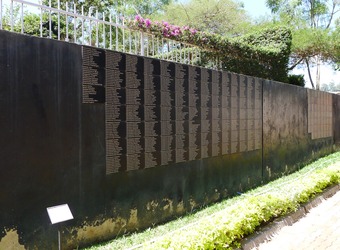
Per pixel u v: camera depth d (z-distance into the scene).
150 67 4.46
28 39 3.17
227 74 6.13
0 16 3.16
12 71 3.04
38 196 3.22
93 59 3.74
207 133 5.57
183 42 6.21
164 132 4.69
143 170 4.38
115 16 5.46
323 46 14.98
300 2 22.03
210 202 5.67
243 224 3.88
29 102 3.17
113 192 3.97
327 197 6.16
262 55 9.12
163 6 23.17
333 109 12.57
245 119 6.71
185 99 5.08
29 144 3.16
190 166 5.21
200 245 3.10
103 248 3.60
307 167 9.41
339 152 12.63
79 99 3.60
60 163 3.42
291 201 5.01
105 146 3.87
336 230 4.40
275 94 8.02
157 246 3.08
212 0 20.84
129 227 4.17
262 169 7.37
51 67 3.35
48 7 3.57
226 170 6.11
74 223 3.54
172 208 4.86
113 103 3.96
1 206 2.94
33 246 3.17
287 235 4.21
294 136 9.08
